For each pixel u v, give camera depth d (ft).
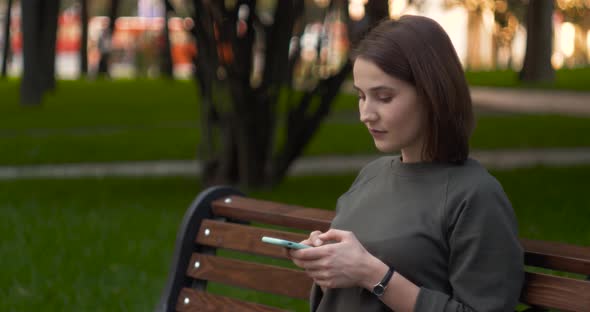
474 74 111.24
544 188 28.91
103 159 40.98
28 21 73.56
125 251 20.17
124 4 143.84
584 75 103.91
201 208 9.80
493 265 6.89
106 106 74.18
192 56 31.09
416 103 7.26
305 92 30.83
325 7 31.22
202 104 31.45
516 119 56.44
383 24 7.43
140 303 16.28
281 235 9.07
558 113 61.31
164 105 75.61
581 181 30.48
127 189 31.24
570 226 21.93
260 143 30.50
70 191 30.78
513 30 139.33
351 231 7.62
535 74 96.94
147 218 24.50
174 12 31.12
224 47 29.30
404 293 6.98
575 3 142.10
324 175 34.88
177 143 46.85
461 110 7.27
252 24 29.68
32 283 17.49
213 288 16.90
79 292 16.87
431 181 7.35
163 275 18.29
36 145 45.78
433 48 7.22
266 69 30.42
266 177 30.76
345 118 61.82
